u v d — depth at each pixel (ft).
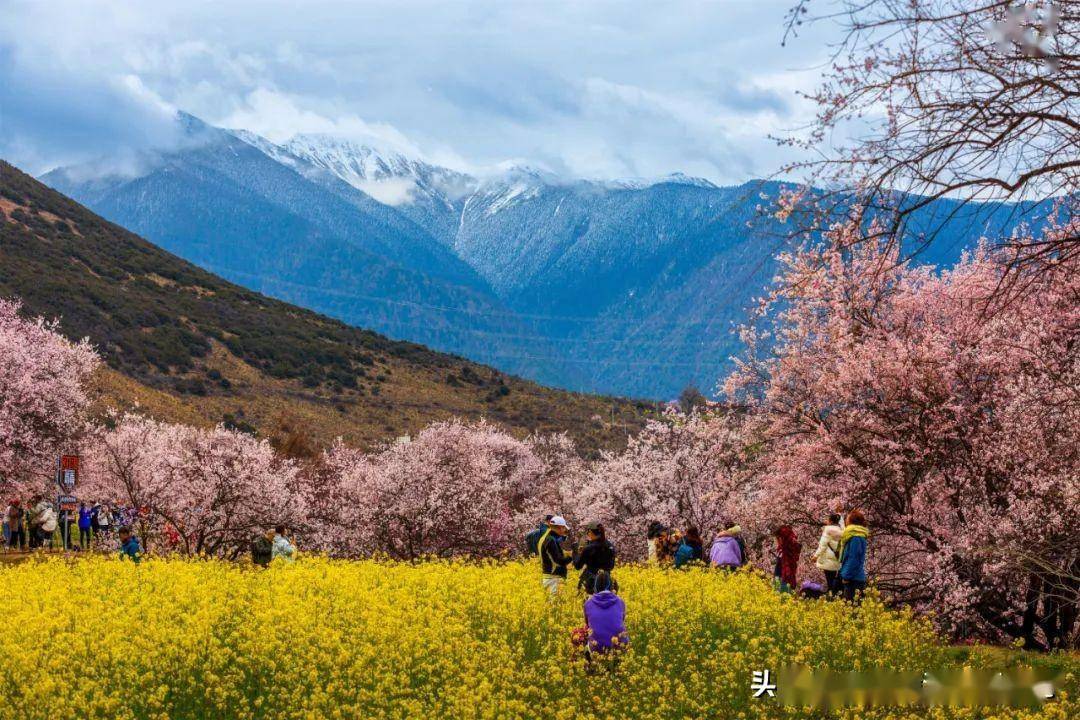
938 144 32.55
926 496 69.41
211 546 120.47
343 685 44.83
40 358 122.01
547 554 59.31
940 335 69.31
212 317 365.40
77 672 45.93
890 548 76.59
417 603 60.03
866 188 33.04
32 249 362.74
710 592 61.11
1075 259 39.09
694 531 73.10
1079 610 63.36
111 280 367.04
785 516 75.36
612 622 47.96
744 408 82.48
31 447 117.70
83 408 126.41
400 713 41.27
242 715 41.50
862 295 70.44
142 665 46.42
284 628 51.90
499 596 59.36
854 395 71.77
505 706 41.70
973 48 31.58
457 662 48.03
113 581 65.82
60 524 124.26
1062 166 32.01
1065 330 64.59
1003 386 65.72
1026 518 59.67
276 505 119.55
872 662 49.06
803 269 50.03
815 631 53.62
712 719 42.04
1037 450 61.77
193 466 118.11
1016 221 33.58
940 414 68.39
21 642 48.47
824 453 72.90
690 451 118.93
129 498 118.62
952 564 65.26
